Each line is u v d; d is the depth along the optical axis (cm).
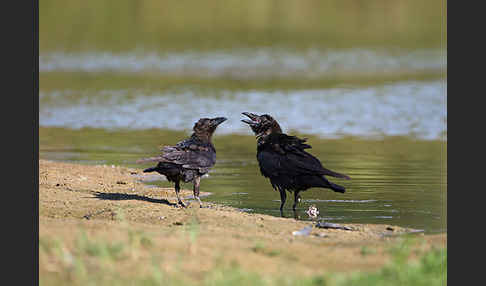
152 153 1898
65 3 6256
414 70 3947
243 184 1484
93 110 2741
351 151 1927
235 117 2603
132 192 1369
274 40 5228
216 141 2155
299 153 1251
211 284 724
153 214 1143
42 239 862
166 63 4225
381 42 5197
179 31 5541
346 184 1470
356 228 1084
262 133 1334
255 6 6688
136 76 3747
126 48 4800
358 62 4294
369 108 2770
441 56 4516
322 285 731
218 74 3822
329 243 947
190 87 3369
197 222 1080
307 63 4253
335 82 3534
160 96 3095
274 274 774
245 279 736
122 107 2808
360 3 6881
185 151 1238
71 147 1991
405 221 1144
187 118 2573
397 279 767
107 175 1547
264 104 2872
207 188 1441
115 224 991
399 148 1986
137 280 741
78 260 786
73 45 4894
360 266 823
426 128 2369
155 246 856
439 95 3069
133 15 6112
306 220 1162
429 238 982
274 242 934
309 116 2609
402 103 2884
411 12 6550
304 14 6419
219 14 6312
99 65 4144
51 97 3048
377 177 1541
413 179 1514
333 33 5584
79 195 1289
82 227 942
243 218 1123
